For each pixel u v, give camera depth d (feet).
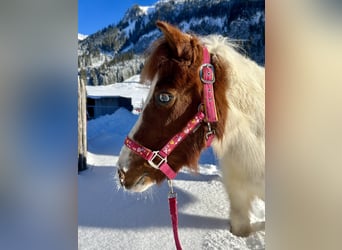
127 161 5.26
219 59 5.39
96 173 11.07
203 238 6.63
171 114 5.04
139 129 5.16
